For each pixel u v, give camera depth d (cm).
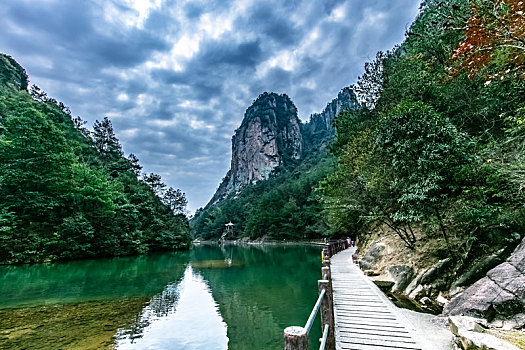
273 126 12438
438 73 1012
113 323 665
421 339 411
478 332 351
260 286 1092
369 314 529
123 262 1925
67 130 3666
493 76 541
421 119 729
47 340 558
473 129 921
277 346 550
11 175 1773
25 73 4450
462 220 695
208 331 621
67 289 1039
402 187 885
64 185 2034
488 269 571
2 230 1599
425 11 1127
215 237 7538
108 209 2281
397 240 994
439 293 650
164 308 796
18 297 913
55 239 1780
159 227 3222
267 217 5081
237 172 13125
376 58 1650
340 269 1068
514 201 606
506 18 443
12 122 1906
